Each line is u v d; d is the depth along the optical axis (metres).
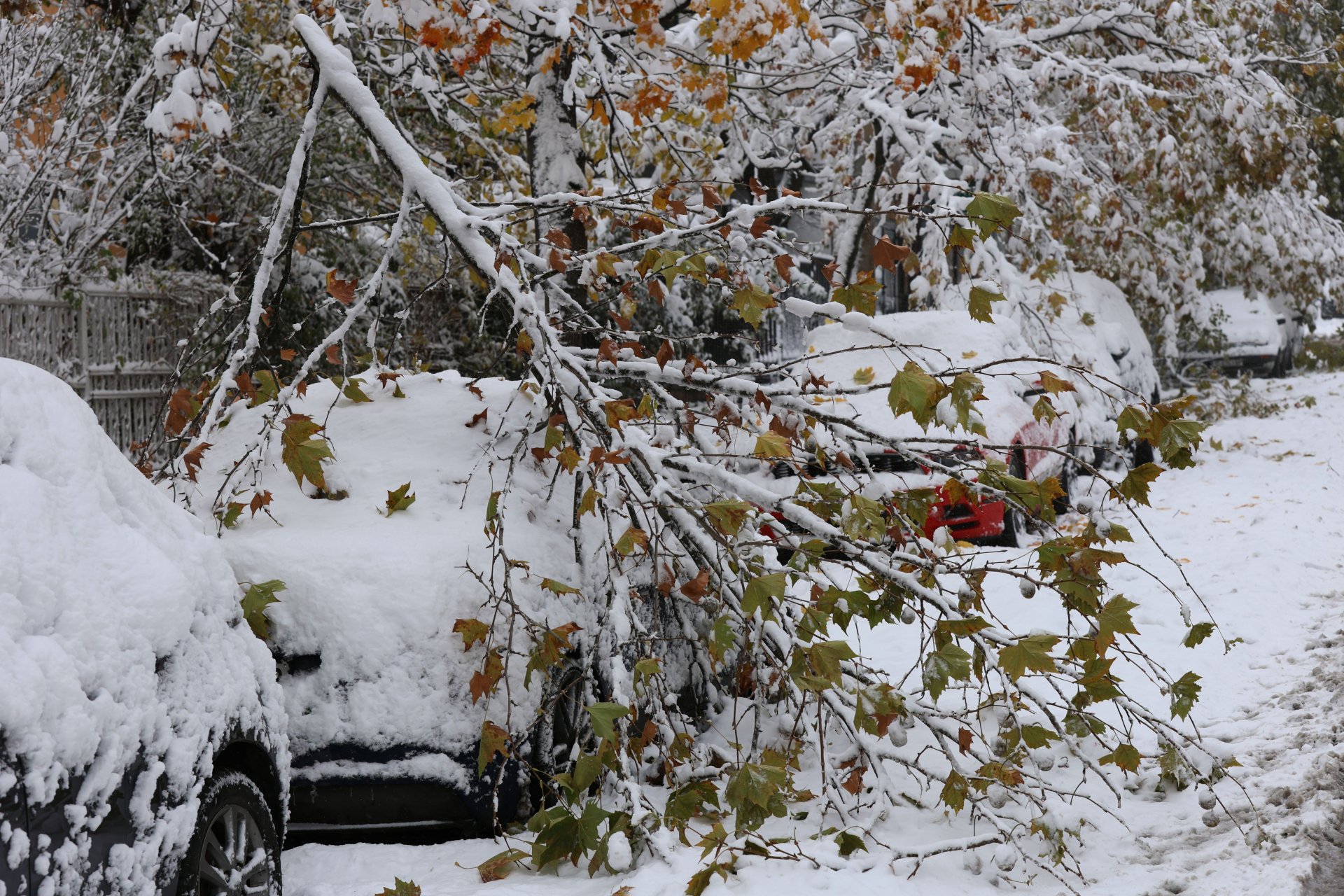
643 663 4.41
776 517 5.71
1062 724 5.66
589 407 5.16
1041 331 13.16
